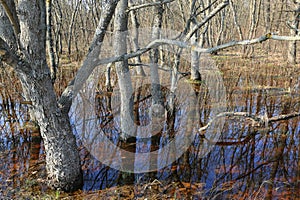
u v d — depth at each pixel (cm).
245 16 2039
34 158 406
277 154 423
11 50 251
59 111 295
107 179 355
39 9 253
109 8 287
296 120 550
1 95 710
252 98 703
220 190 332
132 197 317
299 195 318
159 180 356
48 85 277
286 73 979
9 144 457
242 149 445
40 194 313
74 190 325
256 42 234
